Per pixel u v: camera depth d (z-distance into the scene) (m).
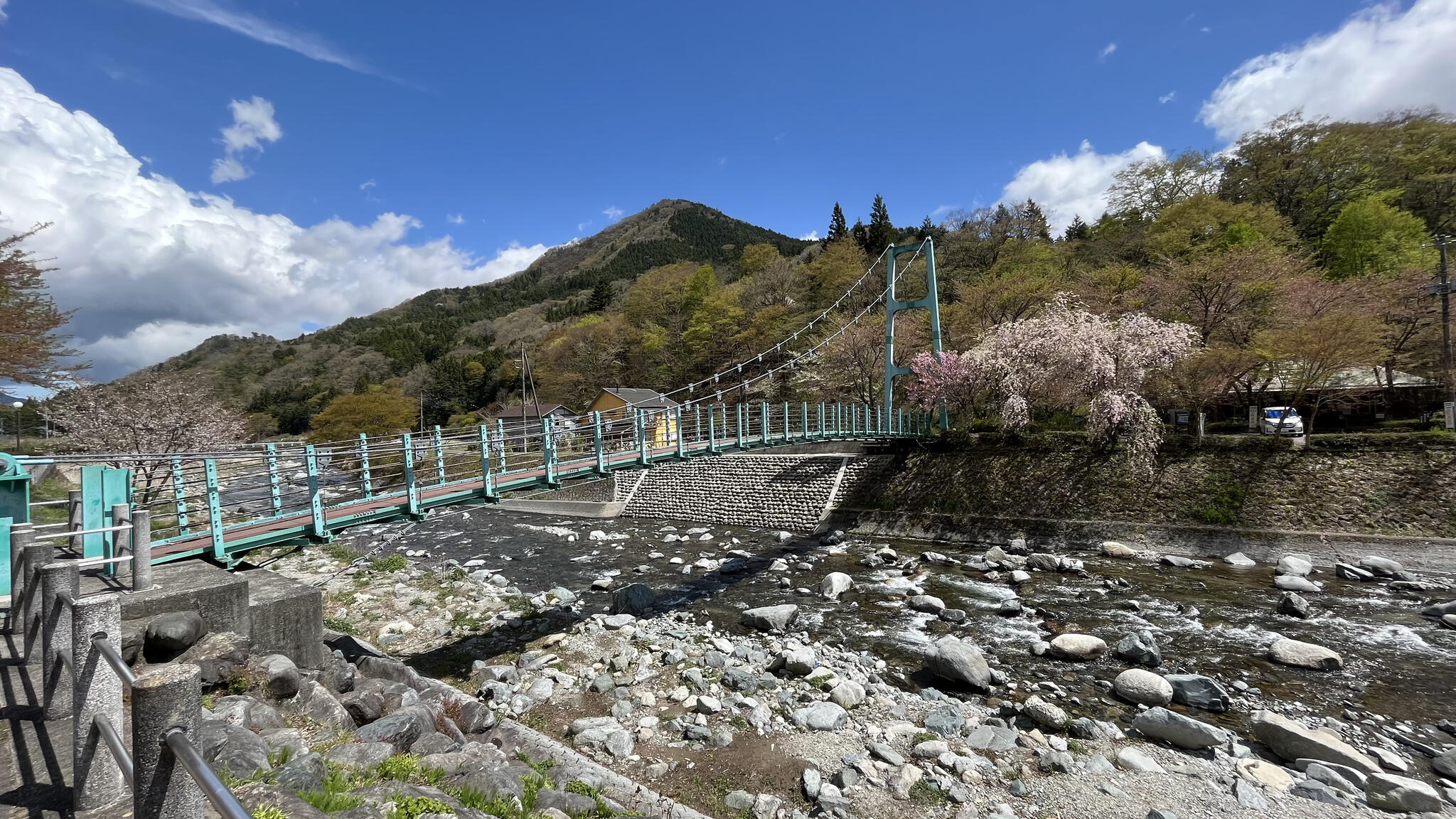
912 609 10.41
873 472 18.73
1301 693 6.80
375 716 4.54
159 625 4.14
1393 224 21.33
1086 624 9.21
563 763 5.21
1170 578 11.54
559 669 7.98
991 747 5.80
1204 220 24.94
